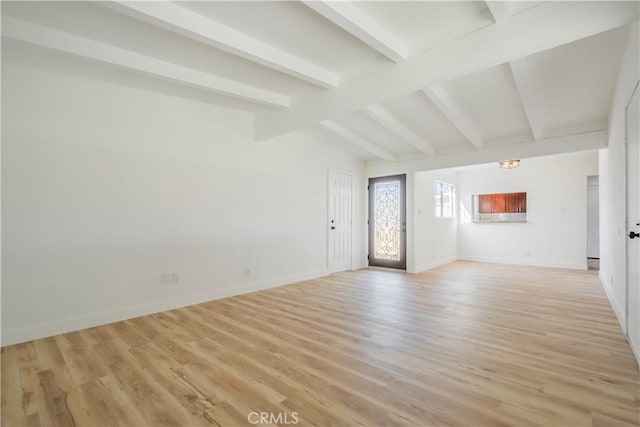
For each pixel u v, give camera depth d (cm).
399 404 177
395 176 635
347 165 632
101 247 317
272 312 351
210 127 407
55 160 292
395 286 480
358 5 230
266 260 471
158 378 207
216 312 352
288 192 507
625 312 280
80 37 256
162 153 363
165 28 228
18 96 274
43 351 251
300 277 523
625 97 268
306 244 538
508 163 525
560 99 360
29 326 275
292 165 514
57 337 281
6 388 196
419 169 592
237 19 243
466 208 779
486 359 231
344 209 624
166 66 300
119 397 186
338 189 610
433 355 238
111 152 325
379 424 160
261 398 184
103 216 319
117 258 327
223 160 420
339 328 298
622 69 277
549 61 288
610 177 384
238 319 327
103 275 318
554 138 447
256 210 459
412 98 381
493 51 240
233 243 429
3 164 266
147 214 350
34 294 279
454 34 259
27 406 178
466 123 431
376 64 312
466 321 315
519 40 229
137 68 284
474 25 248
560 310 350
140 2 208
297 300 401
